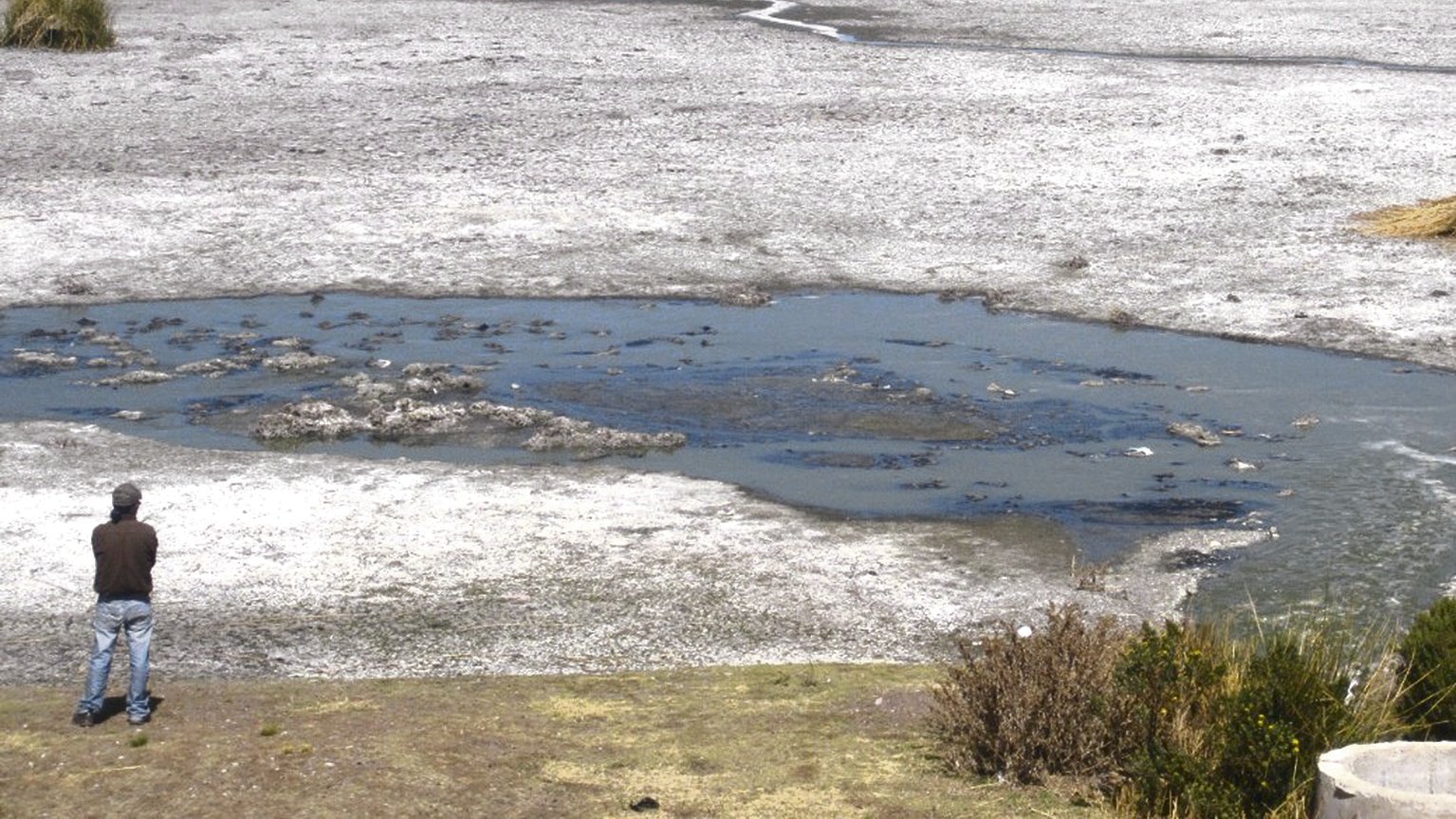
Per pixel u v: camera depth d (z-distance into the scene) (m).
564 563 14.55
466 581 14.15
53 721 10.95
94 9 42.19
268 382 20.12
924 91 38.12
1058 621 10.95
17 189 28.67
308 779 9.92
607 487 16.52
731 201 28.44
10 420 18.62
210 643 12.81
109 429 18.36
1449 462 17.22
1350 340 21.56
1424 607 13.70
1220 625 13.27
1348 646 12.30
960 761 10.38
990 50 44.75
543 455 17.64
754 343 21.70
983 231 26.77
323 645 12.83
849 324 22.52
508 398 19.48
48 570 14.29
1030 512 15.91
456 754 10.41
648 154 31.83
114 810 9.56
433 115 35.22
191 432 18.36
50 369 20.56
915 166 30.88
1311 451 17.62
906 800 9.88
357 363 20.91
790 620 13.41
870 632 13.20
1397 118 35.22
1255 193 28.92
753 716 11.25
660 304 23.55
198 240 26.19
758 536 15.21
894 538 15.21
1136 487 16.56
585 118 35.03
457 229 26.86
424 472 16.92
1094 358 21.00
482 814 9.62
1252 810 9.74
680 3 55.16
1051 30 48.88
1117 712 10.35
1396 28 49.88
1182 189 29.22
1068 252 25.58
